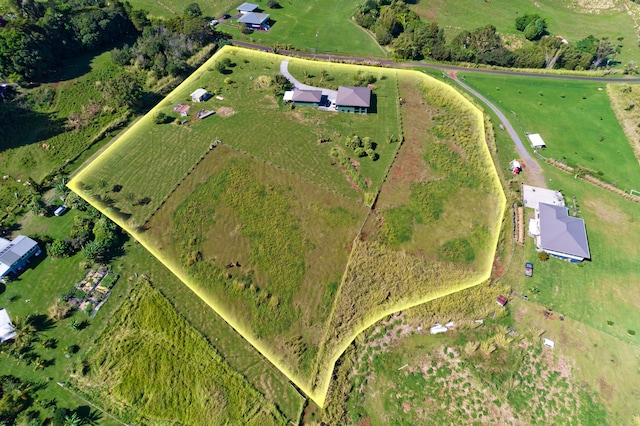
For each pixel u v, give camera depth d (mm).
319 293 51062
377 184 63562
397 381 44281
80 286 50000
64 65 85312
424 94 83188
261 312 49344
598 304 50375
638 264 54594
